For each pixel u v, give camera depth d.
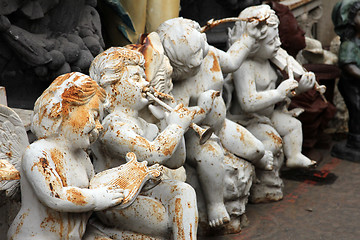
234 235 4.41
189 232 3.03
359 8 5.84
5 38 3.57
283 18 5.48
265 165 4.71
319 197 5.16
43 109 2.62
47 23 3.79
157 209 3.07
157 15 4.54
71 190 2.56
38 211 2.62
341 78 6.15
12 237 2.65
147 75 3.41
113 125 3.12
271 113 5.07
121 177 2.80
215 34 5.88
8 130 2.79
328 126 6.96
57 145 2.64
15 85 3.81
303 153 6.03
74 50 3.84
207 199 4.13
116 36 4.53
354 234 4.42
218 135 4.34
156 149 3.05
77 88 2.62
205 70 4.08
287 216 4.76
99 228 3.14
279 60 4.85
